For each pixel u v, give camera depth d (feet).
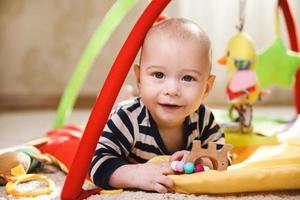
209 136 3.02
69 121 6.27
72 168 2.43
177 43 2.56
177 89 2.56
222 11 7.36
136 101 2.87
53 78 7.92
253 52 3.56
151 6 2.47
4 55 7.81
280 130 3.78
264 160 2.76
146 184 2.51
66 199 2.44
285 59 4.22
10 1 7.73
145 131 2.78
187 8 7.40
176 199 2.41
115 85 2.43
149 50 2.60
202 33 2.66
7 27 7.78
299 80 4.31
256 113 6.59
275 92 7.57
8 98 7.84
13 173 2.88
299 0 7.26
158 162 2.61
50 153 3.36
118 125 2.75
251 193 2.54
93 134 2.42
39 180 2.90
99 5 7.77
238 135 3.51
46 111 7.41
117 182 2.58
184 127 2.86
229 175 2.45
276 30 4.21
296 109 4.40
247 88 3.52
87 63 4.27
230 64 3.58
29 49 7.84
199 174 2.49
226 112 4.49
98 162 2.64
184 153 2.61
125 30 7.74
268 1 7.35
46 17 7.81
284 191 2.59
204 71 2.64
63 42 7.86
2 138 5.04
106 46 7.80
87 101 7.89
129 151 2.84
